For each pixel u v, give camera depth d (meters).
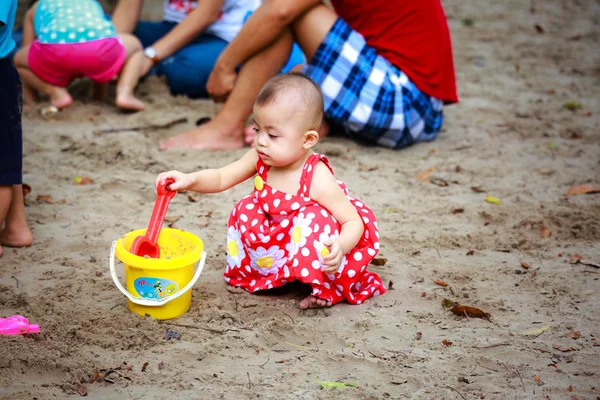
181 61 5.87
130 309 2.95
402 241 3.73
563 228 3.94
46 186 4.25
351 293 3.13
